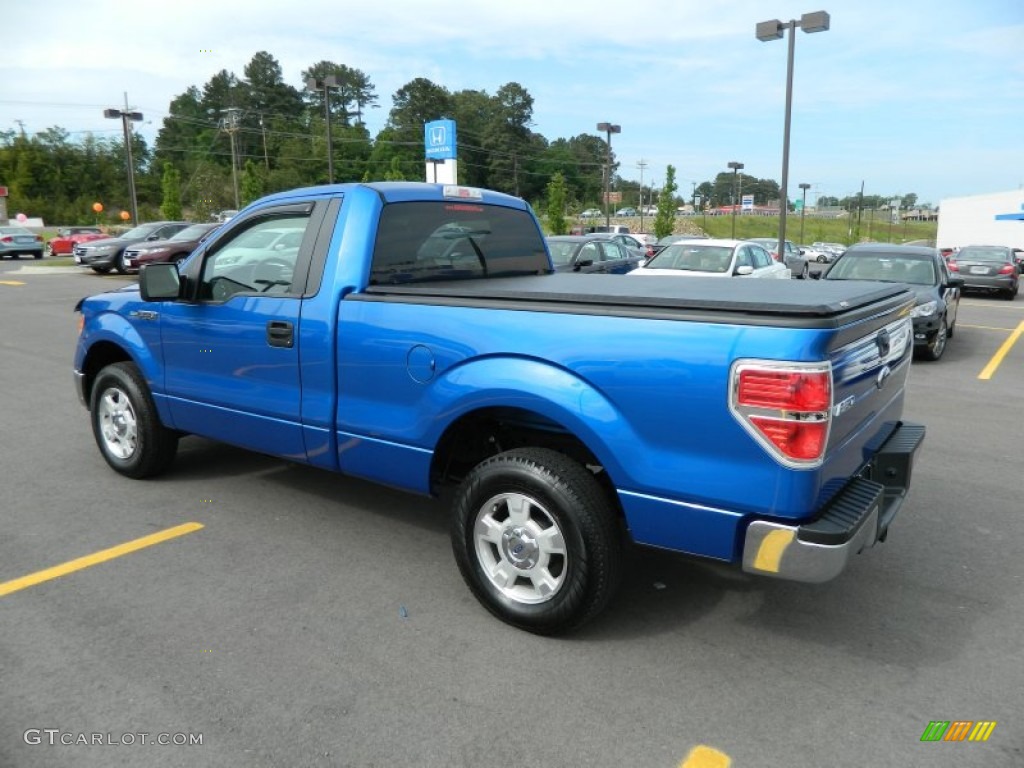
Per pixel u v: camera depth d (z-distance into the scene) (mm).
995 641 3164
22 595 3502
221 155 115188
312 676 2883
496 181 117938
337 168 108750
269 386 4000
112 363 5289
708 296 2986
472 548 3293
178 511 4555
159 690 2789
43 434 6242
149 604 3430
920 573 3803
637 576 3779
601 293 3086
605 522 2973
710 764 2424
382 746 2502
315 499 4781
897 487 3363
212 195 71125
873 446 3324
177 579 3680
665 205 53156
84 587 3588
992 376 9172
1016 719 2652
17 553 3955
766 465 2561
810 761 2439
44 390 7922
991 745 2518
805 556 2576
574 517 2955
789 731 2584
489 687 2828
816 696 2785
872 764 2428
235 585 3625
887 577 3758
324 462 3863
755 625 3297
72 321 13148
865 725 2619
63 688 2793
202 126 119750
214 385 4301
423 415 3365
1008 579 3732
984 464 5621
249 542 4125
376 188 3809
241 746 2494
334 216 3775
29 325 12633
